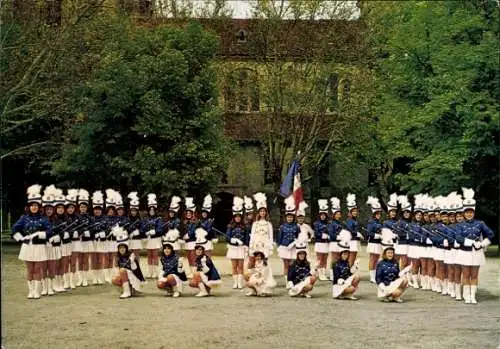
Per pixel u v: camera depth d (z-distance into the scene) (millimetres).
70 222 21500
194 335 13719
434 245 21219
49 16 30250
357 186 51438
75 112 32156
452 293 19984
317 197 51281
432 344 12891
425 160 34469
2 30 27094
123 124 33375
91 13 28516
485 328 14641
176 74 33469
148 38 34750
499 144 34969
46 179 41219
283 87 41562
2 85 27422
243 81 44250
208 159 33719
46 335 13711
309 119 42719
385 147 42875
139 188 33469
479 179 36062
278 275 25844
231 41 44812
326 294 20375
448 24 37469
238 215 22484
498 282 24094
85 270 22391
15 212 42281
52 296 19688
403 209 23500
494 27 37469
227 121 46125
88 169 33938
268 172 48094
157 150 33688
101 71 31625
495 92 35469
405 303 18641
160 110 32594
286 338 13453
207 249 24062
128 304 18078
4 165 40562
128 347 12570
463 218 19703
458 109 34000
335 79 42438
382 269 19156
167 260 19875
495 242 46656
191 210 24750
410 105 38688
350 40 41688
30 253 19062
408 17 42844
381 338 13477
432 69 38000
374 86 41031
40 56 27094
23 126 35625
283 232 22828
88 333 13930
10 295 19844
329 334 13891
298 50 42031
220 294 20359
